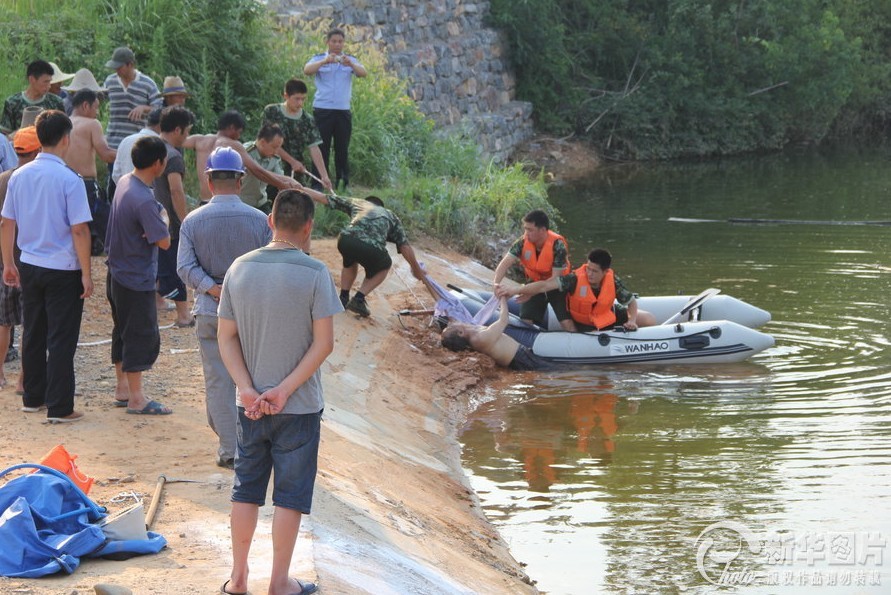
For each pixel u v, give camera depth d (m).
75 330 7.87
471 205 19.38
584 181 32.12
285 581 5.22
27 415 8.07
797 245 21.03
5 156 9.32
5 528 5.45
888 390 12.40
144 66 17.70
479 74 32.44
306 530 6.23
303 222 5.22
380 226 12.88
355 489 7.67
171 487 6.73
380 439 9.69
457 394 12.20
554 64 35.47
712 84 39.06
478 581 7.00
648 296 16.92
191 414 8.28
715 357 13.59
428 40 29.81
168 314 11.41
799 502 9.10
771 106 40.03
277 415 5.08
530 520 8.80
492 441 10.81
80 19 17.59
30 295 7.87
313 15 24.23
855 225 23.30
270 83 19.55
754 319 14.91
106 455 7.28
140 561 5.66
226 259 6.70
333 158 19.27
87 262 7.66
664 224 23.89
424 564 6.74
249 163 10.83
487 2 34.16
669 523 8.69
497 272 13.64
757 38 39.19
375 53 23.20
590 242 21.75
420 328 13.94
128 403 8.23
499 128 32.31
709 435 10.92
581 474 9.86
